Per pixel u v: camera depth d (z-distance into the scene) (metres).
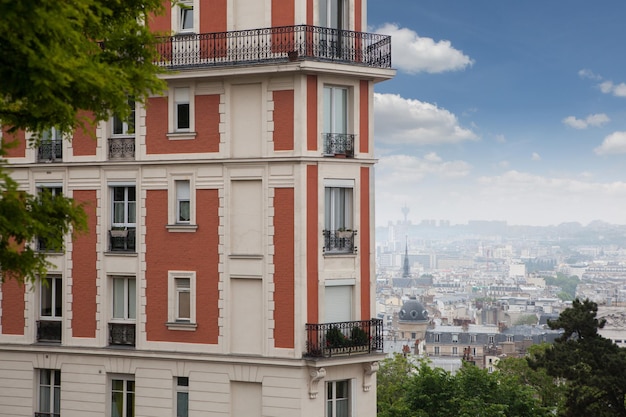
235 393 40.56
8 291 44.19
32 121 22.09
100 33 24.44
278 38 40.25
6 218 21.48
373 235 41.97
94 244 42.91
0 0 18.72
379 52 41.91
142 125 42.12
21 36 19.66
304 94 39.78
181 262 41.44
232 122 40.78
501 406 57.94
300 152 39.59
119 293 42.84
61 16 19.72
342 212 41.38
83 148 43.12
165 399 41.47
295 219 39.62
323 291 40.12
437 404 60.03
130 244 42.53
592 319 60.12
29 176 43.84
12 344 43.84
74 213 23.88
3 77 20.08
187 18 42.00
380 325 41.50
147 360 41.75
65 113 21.47
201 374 40.88
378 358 40.97
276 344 39.88
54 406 43.62
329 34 40.75
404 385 62.12
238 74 40.16
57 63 20.20
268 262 40.00
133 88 23.92
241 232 40.59
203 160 40.97
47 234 23.16
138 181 42.16
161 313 41.69
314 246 40.00
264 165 40.12
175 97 41.72
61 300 43.69
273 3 40.47
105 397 42.41
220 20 41.16
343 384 41.00
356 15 41.81
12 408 43.94
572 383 61.22
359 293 41.34
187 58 41.31
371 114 42.03
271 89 40.12
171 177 41.62
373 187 42.03
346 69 40.38
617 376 57.59
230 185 40.72
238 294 40.66
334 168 40.66
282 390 39.66
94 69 21.67
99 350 42.38
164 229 41.72
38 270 22.92
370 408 41.38
